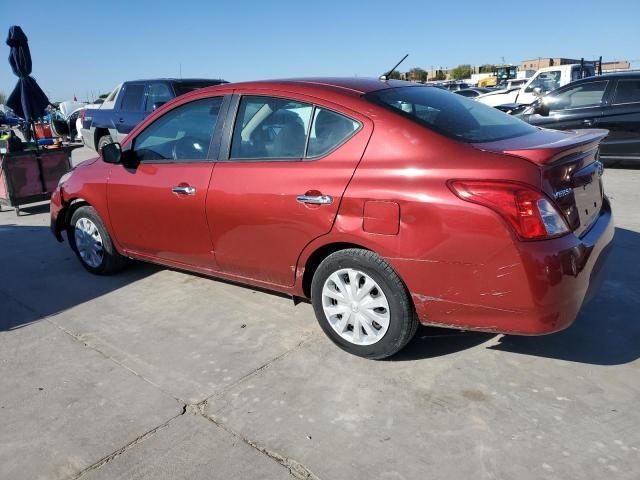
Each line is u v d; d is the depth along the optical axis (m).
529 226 2.66
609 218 3.37
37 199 7.96
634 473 2.34
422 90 3.69
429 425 2.71
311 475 2.42
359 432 2.69
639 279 4.36
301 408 2.89
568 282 2.73
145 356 3.51
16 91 8.73
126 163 4.38
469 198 2.75
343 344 3.37
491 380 3.06
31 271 5.24
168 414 2.89
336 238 3.18
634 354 3.27
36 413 2.95
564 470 2.37
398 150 3.01
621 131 9.12
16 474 2.51
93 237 4.91
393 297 3.07
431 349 3.41
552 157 2.72
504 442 2.56
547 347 3.38
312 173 3.25
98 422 2.85
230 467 2.49
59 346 3.69
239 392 3.06
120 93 11.75
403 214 2.91
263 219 3.49
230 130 3.76
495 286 2.76
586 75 16.11
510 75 35.94
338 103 3.29
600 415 2.72
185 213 3.95
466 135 3.09
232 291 4.49
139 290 4.62
